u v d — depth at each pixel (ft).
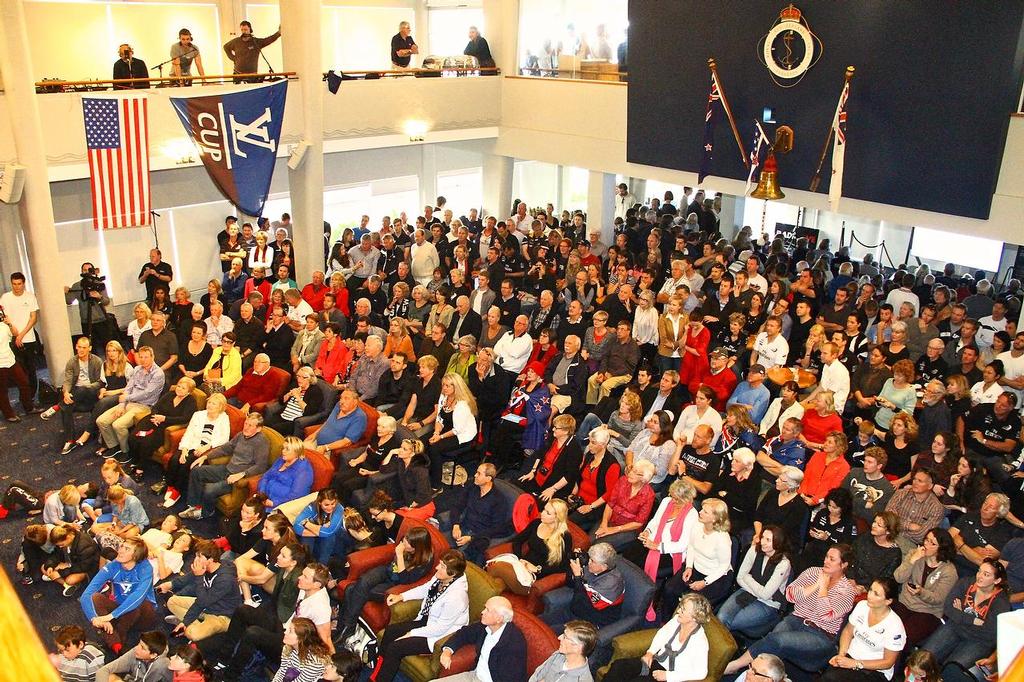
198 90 42.27
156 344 36.35
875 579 20.15
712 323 37.63
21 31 35.17
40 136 36.73
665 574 23.48
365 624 23.04
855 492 24.56
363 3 61.21
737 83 40.27
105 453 34.06
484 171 59.93
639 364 32.09
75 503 26.99
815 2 35.94
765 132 40.16
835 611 20.52
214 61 55.93
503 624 19.74
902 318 34.58
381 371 34.14
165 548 25.49
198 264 53.83
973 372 30.42
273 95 39.60
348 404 30.58
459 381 30.76
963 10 31.55
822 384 30.42
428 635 21.21
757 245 53.31
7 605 1.53
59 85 38.01
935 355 31.24
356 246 49.08
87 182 47.21
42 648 1.50
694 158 44.01
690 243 49.01
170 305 43.19
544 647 19.90
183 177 51.70
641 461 24.66
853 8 34.78
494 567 22.17
